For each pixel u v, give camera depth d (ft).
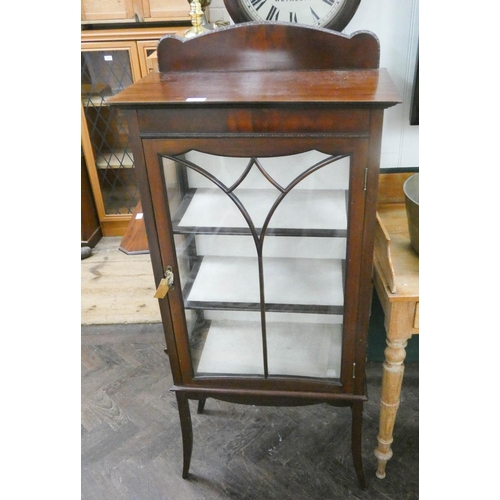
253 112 2.58
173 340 3.46
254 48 3.14
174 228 3.04
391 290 3.22
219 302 3.29
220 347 3.59
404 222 3.97
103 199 7.86
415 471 4.20
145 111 2.65
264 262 3.13
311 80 2.90
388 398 3.71
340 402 3.56
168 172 2.86
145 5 6.15
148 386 5.26
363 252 2.94
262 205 2.89
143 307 6.47
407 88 3.91
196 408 4.96
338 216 2.87
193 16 3.40
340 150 2.63
